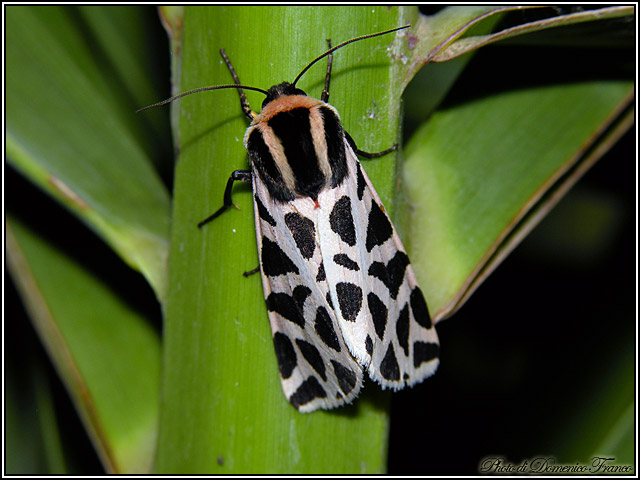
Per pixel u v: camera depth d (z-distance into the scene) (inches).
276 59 4.1
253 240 4.3
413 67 4.1
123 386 4.5
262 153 4.3
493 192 4.3
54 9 4.6
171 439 4.3
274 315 4.3
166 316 4.3
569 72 4.3
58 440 5.0
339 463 4.2
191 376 4.3
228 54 4.1
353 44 4.1
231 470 4.3
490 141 4.3
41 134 4.3
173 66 4.2
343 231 4.4
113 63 4.8
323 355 4.5
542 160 4.2
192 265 4.3
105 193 4.3
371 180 4.2
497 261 4.3
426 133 4.3
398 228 4.3
